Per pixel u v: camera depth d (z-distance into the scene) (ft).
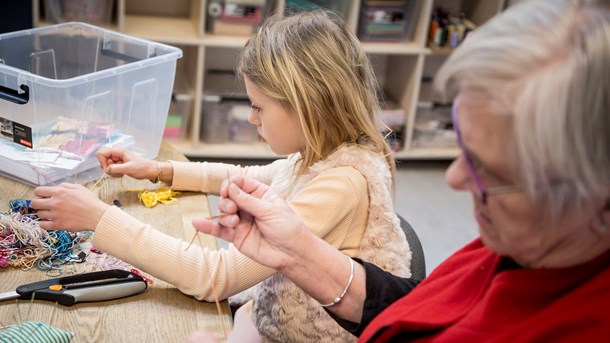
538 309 2.55
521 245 2.44
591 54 2.04
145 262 3.94
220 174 5.30
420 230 10.14
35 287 3.76
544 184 2.14
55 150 4.95
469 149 2.36
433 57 12.79
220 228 3.43
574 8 2.17
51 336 3.31
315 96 4.17
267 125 4.35
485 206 2.46
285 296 4.19
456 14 12.19
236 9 10.56
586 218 2.20
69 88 4.85
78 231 4.06
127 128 5.49
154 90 5.55
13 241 4.18
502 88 2.18
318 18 4.40
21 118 4.85
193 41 10.28
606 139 2.04
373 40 11.27
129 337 3.54
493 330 2.62
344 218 4.15
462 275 3.16
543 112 2.08
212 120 11.12
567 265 2.45
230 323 3.75
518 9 2.29
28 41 5.67
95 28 5.89
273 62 4.17
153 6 11.14
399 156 11.95
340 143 4.38
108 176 5.27
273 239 3.38
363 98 4.45
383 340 2.97
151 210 4.89
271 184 4.94
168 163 5.21
